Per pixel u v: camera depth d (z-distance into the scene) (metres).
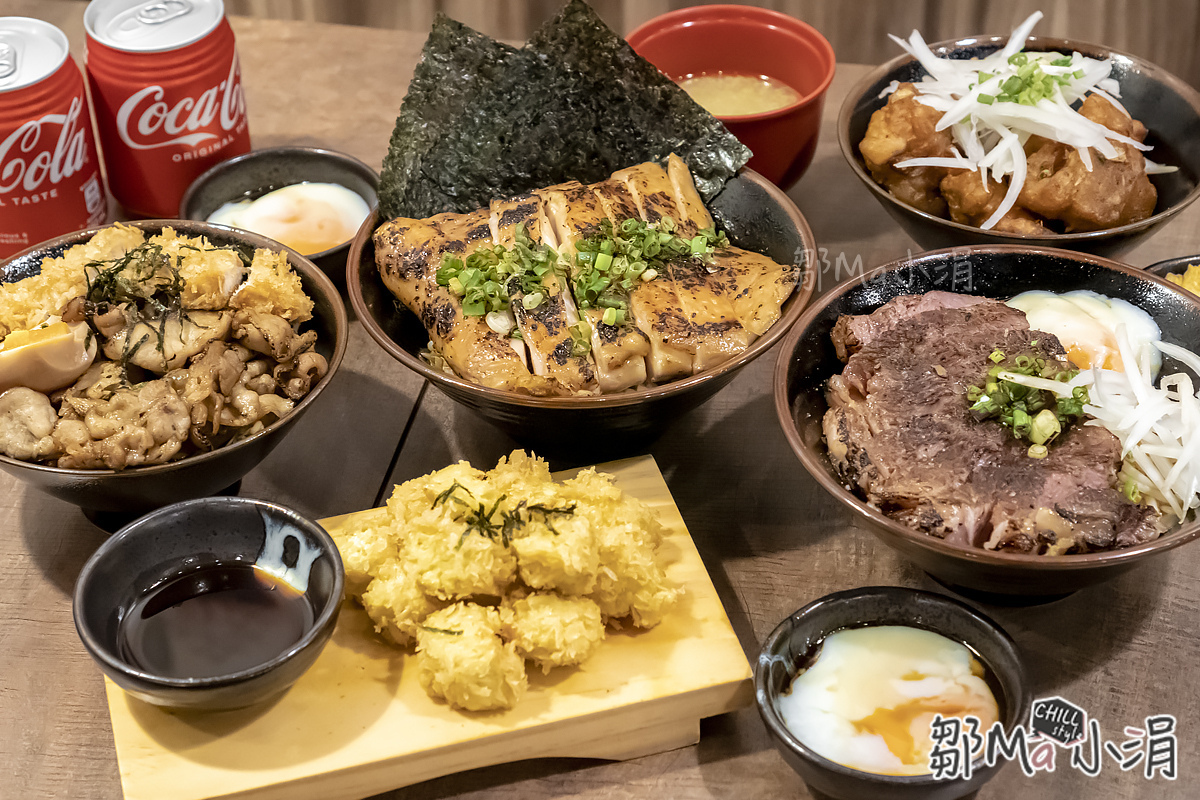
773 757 0.57
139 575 0.56
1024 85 0.70
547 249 0.63
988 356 0.60
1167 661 0.58
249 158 0.75
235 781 0.53
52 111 0.69
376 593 0.55
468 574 0.54
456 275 0.63
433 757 0.55
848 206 0.77
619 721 0.55
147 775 0.54
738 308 0.63
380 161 0.80
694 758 0.57
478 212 0.67
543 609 0.55
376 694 0.56
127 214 0.77
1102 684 0.58
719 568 0.62
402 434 0.67
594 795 0.56
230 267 0.63
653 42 0.76
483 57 0.67
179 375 0.60
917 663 0.56
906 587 0.56
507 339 0.62
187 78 0.71
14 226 0.71
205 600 0.56
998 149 0.69
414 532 0.56
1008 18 1.06
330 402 0.68
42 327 0.59
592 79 0.68
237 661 0.55
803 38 0.75
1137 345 0.62
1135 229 0.65
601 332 0.61
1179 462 0.58
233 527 0.57
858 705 0.55
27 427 0.58
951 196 0.70
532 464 0.59
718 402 0.69
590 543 0.55
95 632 0.54
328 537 0.55
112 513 0.62
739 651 0.56
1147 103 0.72
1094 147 0.68
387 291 0.67
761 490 0.65
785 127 0.71
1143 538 0.55
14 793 0.56
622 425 0.61
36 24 0.71
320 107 0.85
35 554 0.62
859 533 0.63
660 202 0.66
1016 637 0.59
